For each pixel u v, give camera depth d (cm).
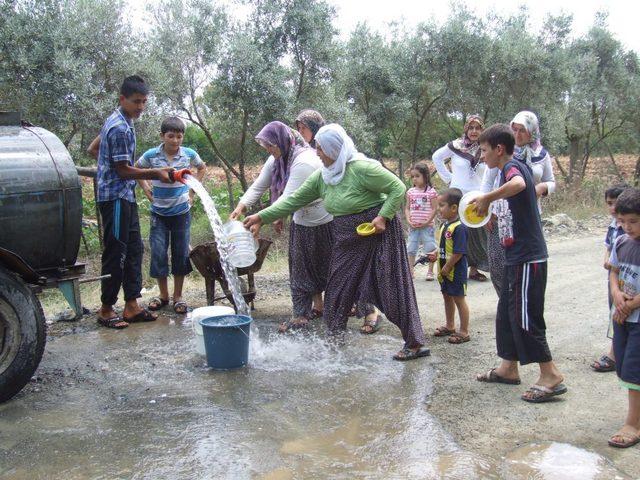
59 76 937
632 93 1883
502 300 420
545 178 534
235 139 1259
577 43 1864
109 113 973
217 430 379
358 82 1345
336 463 336
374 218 488
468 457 338
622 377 347
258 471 329
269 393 436
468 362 491
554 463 329
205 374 477
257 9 1164
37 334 434
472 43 1391
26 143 470
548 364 411
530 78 1490
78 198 483
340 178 483
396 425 382
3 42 908
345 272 499
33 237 461
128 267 611
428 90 1439
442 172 757
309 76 1214
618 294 350
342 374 472
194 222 1393
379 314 638
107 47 988
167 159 650
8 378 422
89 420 398
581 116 1808
